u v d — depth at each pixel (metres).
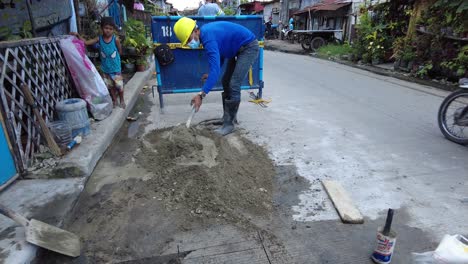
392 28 10.05
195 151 3.38
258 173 3.16
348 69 9.85
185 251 2.19
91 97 4.14
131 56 8.08
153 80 7.94
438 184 3.03
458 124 4.01
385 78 8.28
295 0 23.81
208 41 3.48
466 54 6.85
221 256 2.15
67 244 2.15
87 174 3.02
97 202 2.70
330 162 3.46
